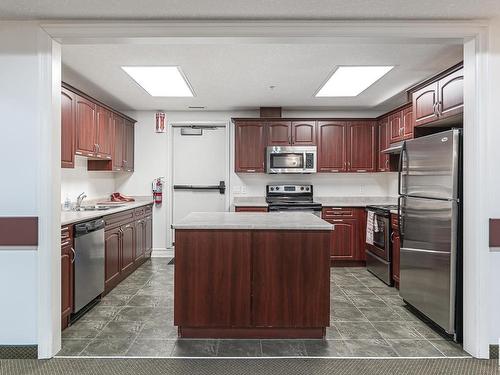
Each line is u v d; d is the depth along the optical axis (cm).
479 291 231
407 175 319
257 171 512
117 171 489
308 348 246
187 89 424
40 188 230
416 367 221
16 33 229
